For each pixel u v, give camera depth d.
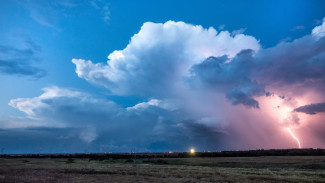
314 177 40.16
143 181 33.47
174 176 41.22
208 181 34.69
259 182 34.19
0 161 87.56
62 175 40.97
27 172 46.25
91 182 31.95
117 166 66.75
